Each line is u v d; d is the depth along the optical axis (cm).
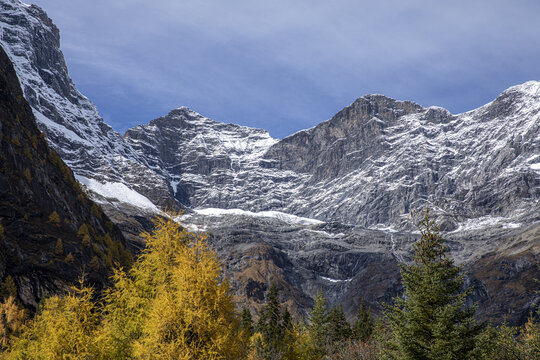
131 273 2600
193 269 2305
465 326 2308
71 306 2462
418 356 2370
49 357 2330
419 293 2433
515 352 2298
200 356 2114
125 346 2361
